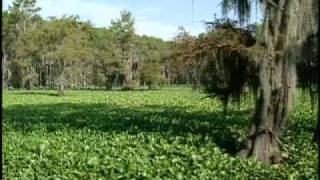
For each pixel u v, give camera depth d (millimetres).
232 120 23625
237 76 14945
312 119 22219
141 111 32656
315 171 11750
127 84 94812
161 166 12492
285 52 13328
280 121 13703
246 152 13844
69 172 11961
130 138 17484
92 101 48344
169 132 18641
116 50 95188
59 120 26078
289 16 13172
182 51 15219
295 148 14883
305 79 14250
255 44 13680
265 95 13594
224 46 14328
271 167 12859
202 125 21594
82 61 84000
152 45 94938
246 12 14305
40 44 74125
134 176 11461
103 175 11781
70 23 75188
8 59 78312
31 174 11750
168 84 94688
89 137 18250
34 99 53656
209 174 11586
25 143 16859
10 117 28484
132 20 97375
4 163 12797
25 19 77812
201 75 15445
